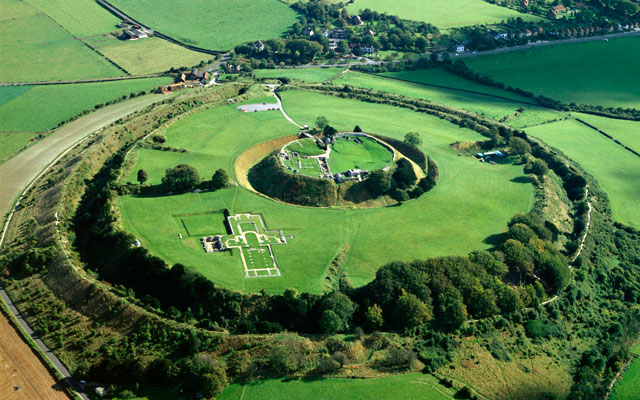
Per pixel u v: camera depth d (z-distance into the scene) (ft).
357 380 586.86
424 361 611.88
